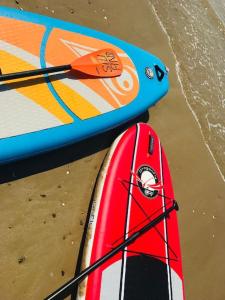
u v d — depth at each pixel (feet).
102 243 4.04
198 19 6.92
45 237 4.08
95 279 3.86
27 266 3.90
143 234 4.32
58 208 4.24
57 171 4.33
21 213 4.01
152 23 6.03
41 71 3.99
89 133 4.37
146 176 4.59
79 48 4.54
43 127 4.01
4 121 3.79
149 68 5.09
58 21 4.54
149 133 4.84
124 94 4.72
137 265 4.17
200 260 5.27
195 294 5.08
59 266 4.07
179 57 6.22
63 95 4.22
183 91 6.02
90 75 4.44
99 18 5.38
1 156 3.74
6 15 4.15
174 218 4.73
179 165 5.51
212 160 5.97
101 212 4.17
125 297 3.98
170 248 4.54
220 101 6.54
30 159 4.18
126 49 4.99
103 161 4.54
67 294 3.96
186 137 5.74
